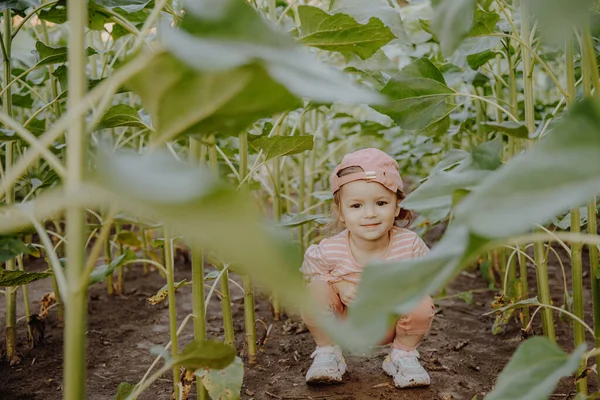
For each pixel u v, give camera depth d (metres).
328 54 2.19
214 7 0.62
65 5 1.30
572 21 0.64
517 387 0.74
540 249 1.44
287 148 1.34
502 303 1.80
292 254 0.52
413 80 1.33
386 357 1.65
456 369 1.67
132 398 0.87
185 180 0.48
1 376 1.67
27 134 0.64
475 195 0.51
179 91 0.63
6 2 1.32
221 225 0.46
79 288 0.63
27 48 2.32
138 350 1.88
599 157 0.51
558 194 0.49
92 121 0.64
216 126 0.71
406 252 1.67
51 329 2.05
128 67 0.58
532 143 1.35
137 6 1.29
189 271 2.84
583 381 1.23
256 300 2.37
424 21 1.60
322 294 1.65
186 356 0.86
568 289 2.35
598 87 0.90
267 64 0.56
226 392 1.03
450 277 0.57
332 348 1.61
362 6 1.58
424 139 2.33
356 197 1.60
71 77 0.64
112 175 0.48
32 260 3.03
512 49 1.84
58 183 1.95
